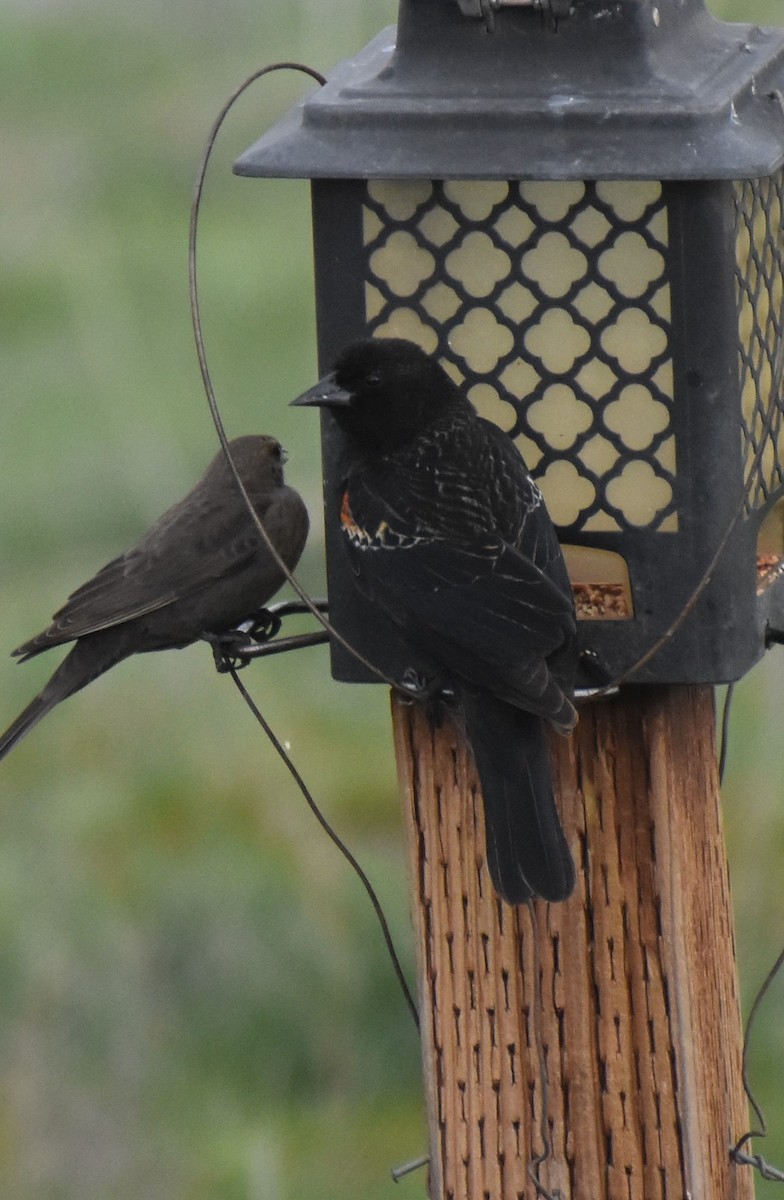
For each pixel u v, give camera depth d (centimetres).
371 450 730
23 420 1852
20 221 2186
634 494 706
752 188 721
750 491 717
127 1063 1097
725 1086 733
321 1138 1081
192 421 1764
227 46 2497
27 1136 1056
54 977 1123
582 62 678
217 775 1336
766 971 1109
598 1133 709
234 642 780
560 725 656
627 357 700
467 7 683
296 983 1140
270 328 1977
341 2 1480
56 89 2472
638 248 690
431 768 717
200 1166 1056
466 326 714
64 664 961
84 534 1719
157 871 1226
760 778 1191
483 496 706
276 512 937
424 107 676
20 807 1324
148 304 2045
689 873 703
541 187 695
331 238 716
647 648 703
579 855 702
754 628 718
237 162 686
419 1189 1056
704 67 692
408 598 702
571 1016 707
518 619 685
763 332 746
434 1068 726
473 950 716
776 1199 1045
